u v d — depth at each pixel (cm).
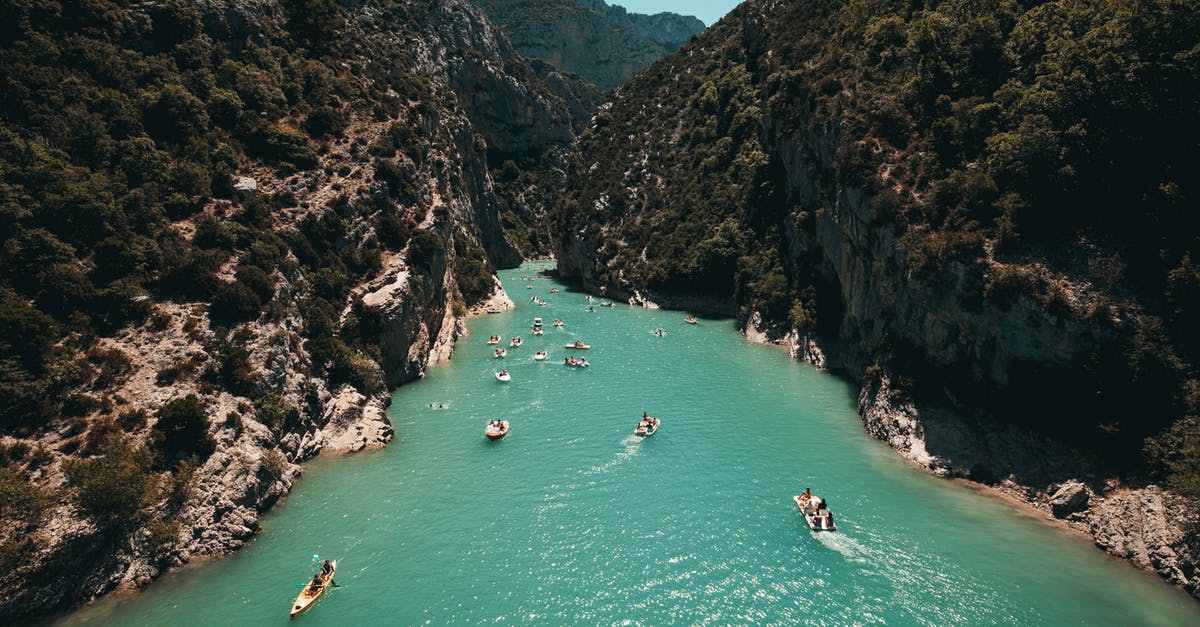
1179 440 3378
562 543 3622
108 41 6347
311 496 4188
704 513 3912
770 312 8412
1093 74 4266
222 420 4162
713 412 5616
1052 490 3834
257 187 6378
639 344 8225
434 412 5706
